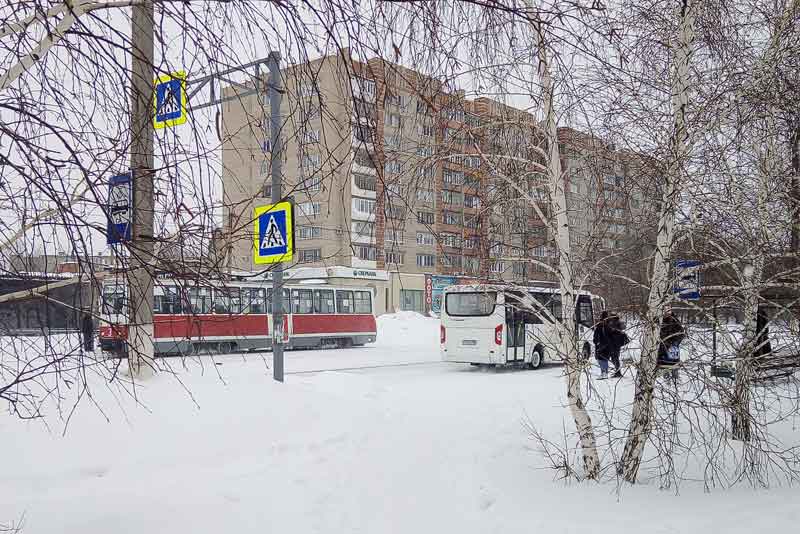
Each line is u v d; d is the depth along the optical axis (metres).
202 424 7.80
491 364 20.94
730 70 6.90
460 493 6.69
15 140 2.91
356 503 6.41
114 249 3.35
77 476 6.41
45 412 7.06
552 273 7.45
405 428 9.38
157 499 6.07
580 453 8.41
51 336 3.43
